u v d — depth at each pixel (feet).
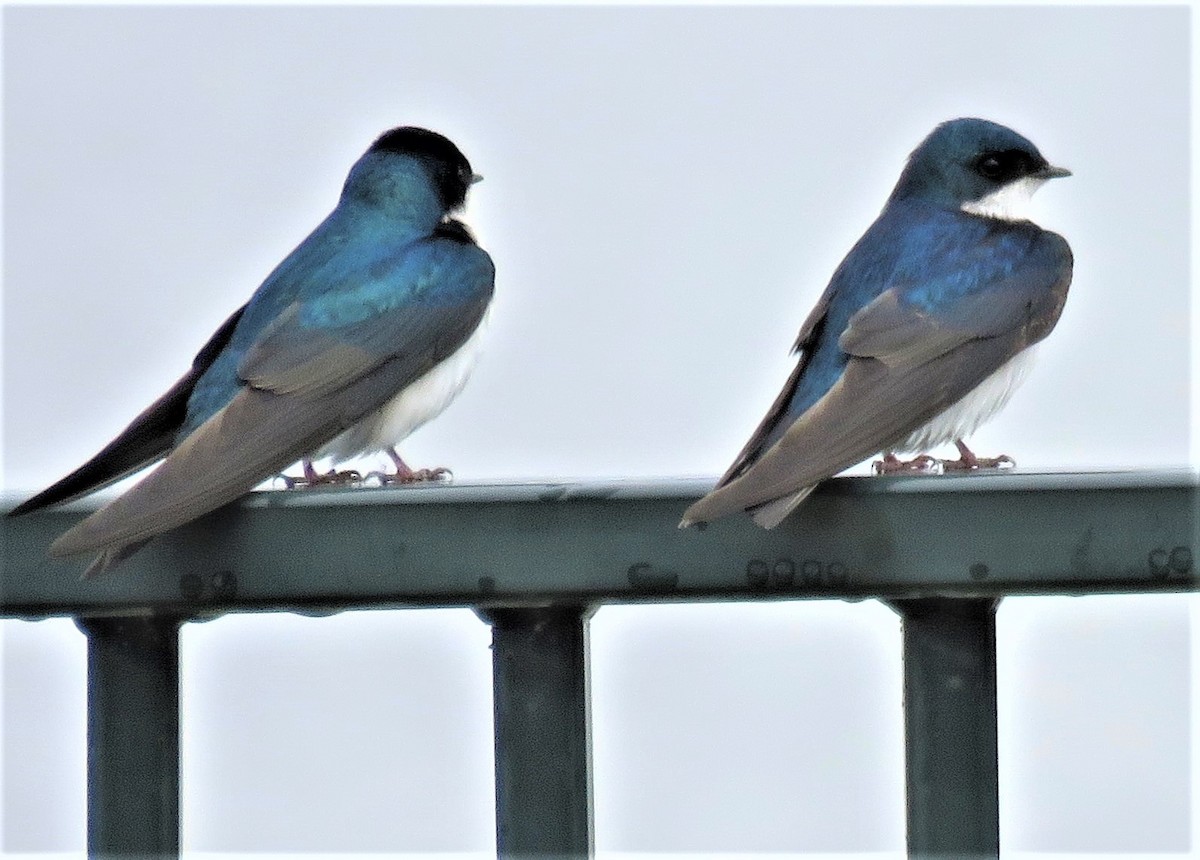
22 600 21.22
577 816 20.15
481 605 20.39
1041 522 19.43
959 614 19.98
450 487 20.34
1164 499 19.22
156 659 21.15
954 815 19.80
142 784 21.03
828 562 19.84
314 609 20.81
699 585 20.01
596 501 20.10
